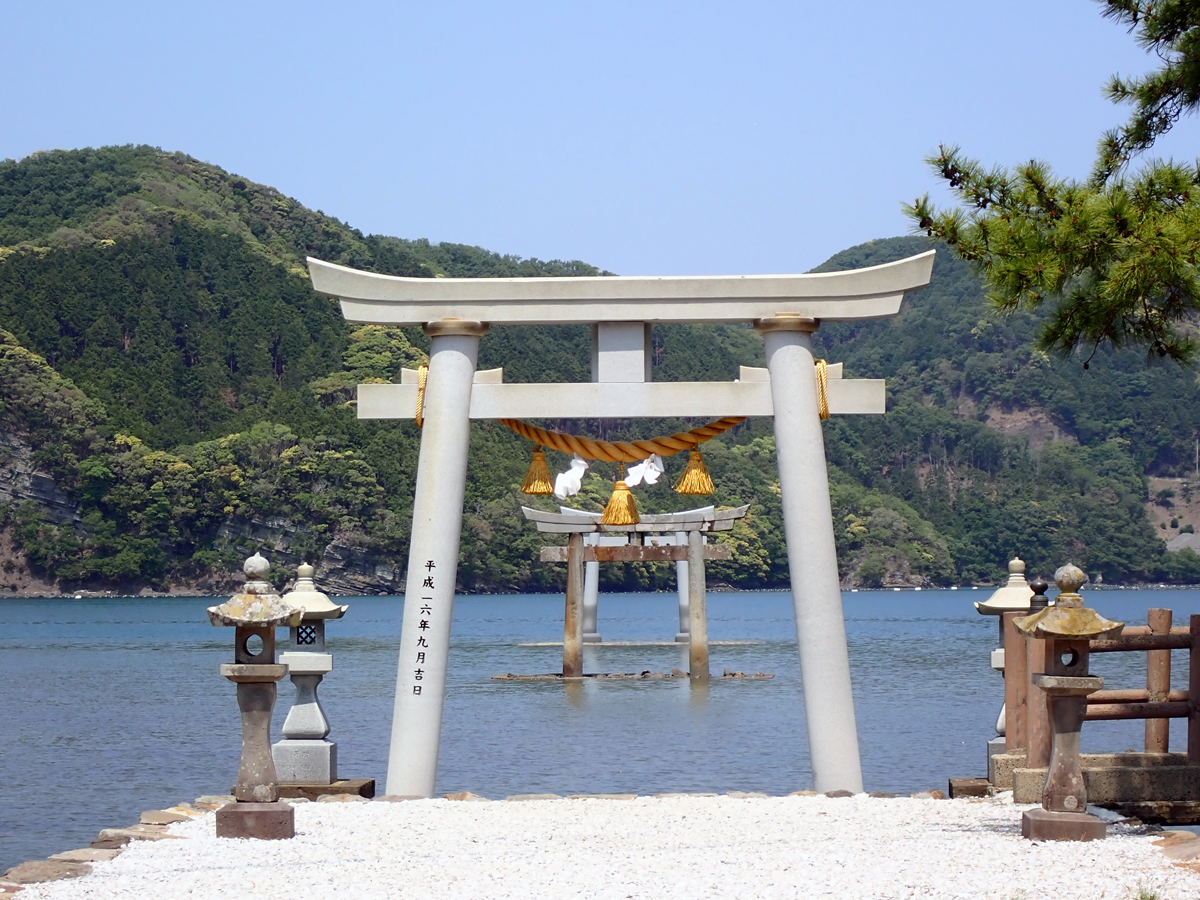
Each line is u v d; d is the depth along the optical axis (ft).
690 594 144.77
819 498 46.83
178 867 32.58
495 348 536.42
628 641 224.53
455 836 36.63
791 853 33.58
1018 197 37.60
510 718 102.32
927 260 46.26
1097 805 39.17
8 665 172.55
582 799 44.24
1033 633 34.27
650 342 48.26
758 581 496.23
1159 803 39.06
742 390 47.91
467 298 47.42
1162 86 40.09
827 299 47.03
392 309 47.47
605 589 490.49
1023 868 30.91
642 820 39.40
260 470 442.91
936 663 170.60
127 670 164.14
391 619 311.88
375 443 460.55
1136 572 617.62
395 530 437.58
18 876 31.78
